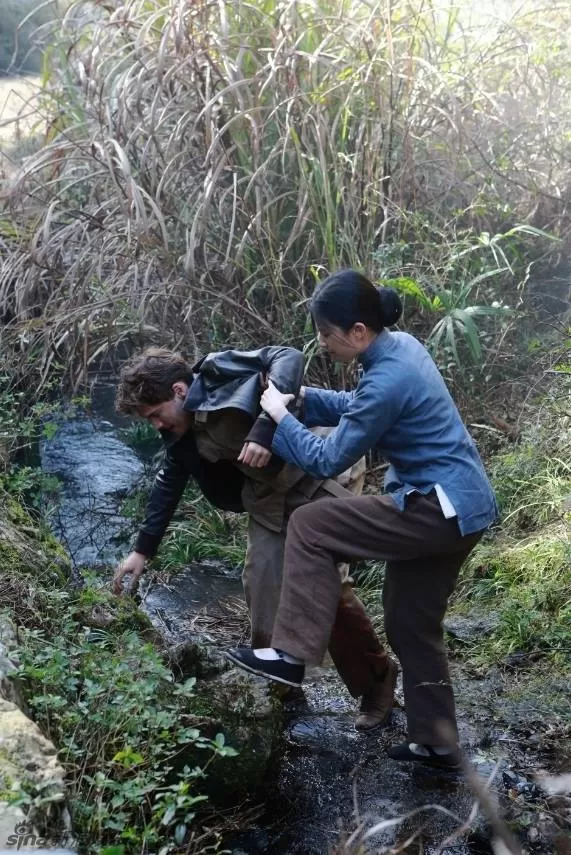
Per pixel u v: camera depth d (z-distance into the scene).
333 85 5.50
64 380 5.92
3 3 9.76
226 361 3.11
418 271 5.21
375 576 4.50
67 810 2.15
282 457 2.90
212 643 4.02
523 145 6.12
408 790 3.02
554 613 3.89
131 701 2.61
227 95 5.50
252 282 5.41
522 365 5.42
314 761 3.19
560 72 6.50
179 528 5.02
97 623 3.40
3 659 2.61
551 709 3.39
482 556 4.31
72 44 5.90
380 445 2.91
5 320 6.07
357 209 5.23
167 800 2.34
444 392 2.90
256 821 2.89
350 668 3.35
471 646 3.84
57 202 5.61
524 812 2.86
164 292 5.17
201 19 5.47
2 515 3.87
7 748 2.19
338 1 5.98
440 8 6.03
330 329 2.84
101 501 5.30
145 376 3.09
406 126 5.47
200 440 3.13
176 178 5.41
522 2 7.04
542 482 4.60
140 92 5.40
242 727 2.98
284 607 2.87
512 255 5.88
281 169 5.55
